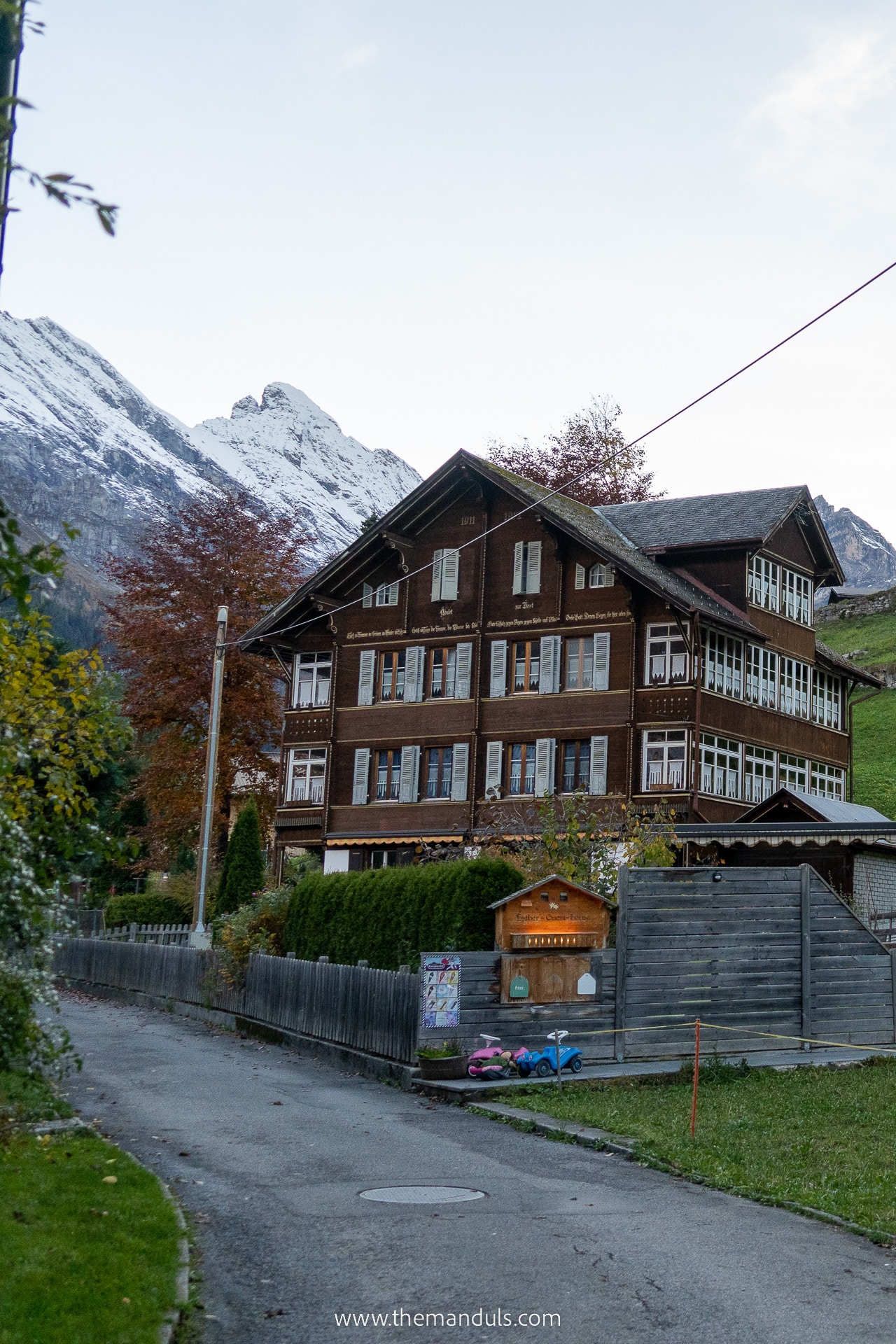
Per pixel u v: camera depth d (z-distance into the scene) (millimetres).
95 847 13219
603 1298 9281
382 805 46625
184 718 55312
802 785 48344
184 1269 9516
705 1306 9125
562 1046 21062
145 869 56312
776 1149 14383
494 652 45438
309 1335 8555
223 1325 8727
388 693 47531
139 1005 33594
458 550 43625
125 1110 16672
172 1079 19812
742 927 22703
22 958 12594
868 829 32656
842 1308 9148
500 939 21078
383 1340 8461
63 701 13445
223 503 58812
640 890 22047
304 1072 21469
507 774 44656
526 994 20969
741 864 36438
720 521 47031
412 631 47188
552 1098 18297
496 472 44938
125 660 56219
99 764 13898
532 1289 9461
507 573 45688
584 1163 14188
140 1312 8312
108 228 5551
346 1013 22922
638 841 27281
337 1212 11656
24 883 11727
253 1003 27344
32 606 7266
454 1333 8578
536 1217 11570
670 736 41906
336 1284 9570
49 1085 13875
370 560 48344
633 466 71375
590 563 44156
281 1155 14242
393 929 24203
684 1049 21906
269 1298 9273
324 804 47844
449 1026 20453
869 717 77812
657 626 42719
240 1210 11695
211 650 54594
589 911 21609
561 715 43844
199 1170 13305
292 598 48719
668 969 22031
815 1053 22344
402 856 46094
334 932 26469
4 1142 12070
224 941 28922
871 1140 14812
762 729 45656
